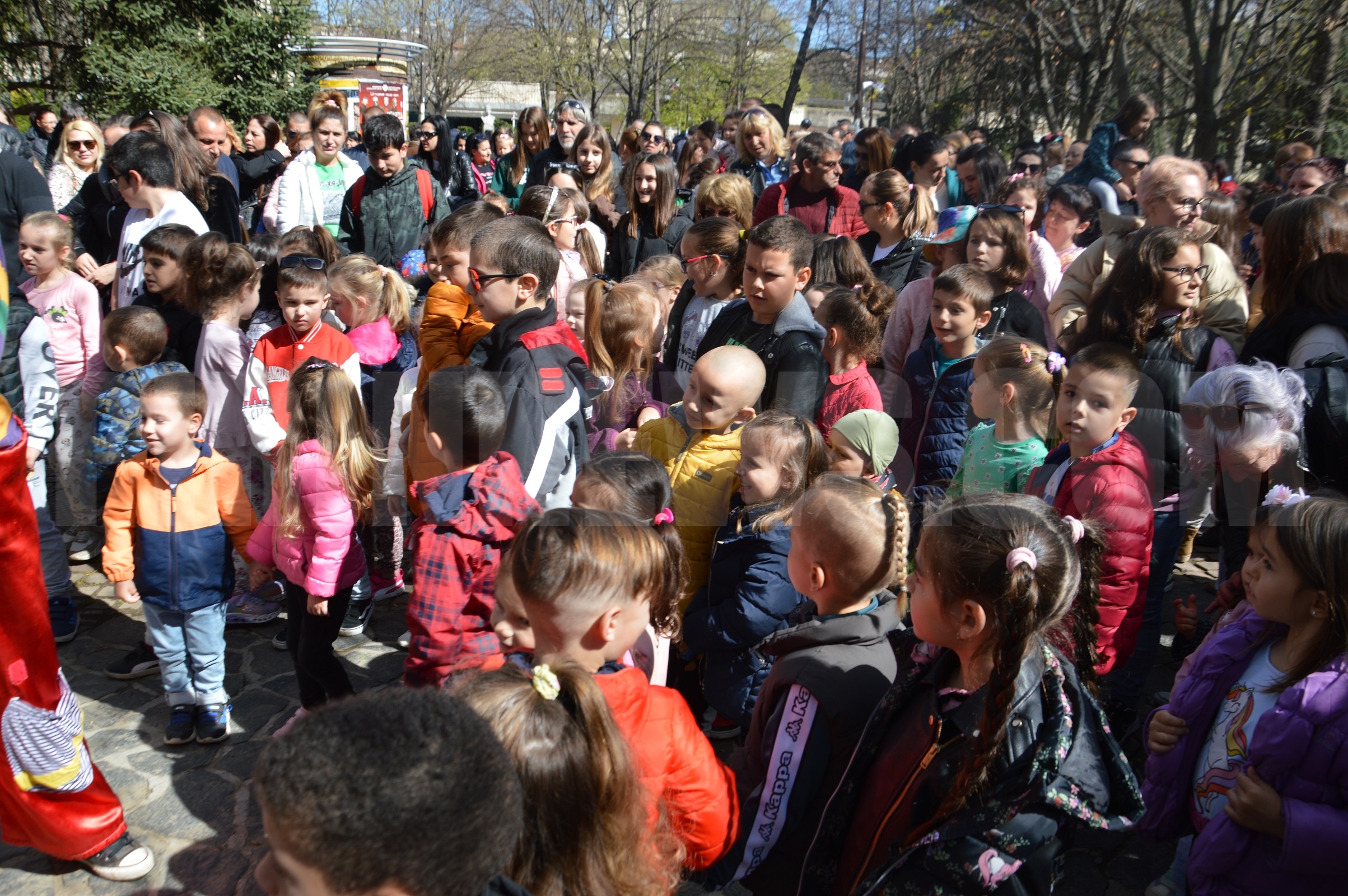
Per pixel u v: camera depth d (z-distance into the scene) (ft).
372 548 12.22
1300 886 5.69
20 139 21.34
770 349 9.20
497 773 3.39
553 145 25.07
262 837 8.73
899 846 4.98
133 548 9.73
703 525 8.34
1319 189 15.08
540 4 93.04
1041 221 20.42
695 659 9.52
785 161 24.48
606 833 4.33
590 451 9.10
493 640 7.50
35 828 7.80
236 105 51.80
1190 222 11.77
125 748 9.96
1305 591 5.76
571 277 13.85
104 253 17.29
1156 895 7.77
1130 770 4.78
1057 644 5.54
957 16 73.36
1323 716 5.59
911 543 7.32
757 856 5.82
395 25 104.83
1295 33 47.55
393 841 3.04
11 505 7.09
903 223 15.03
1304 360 8.55
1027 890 4.54
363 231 19.48
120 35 50.37
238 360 10.06
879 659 6.06
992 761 4.51
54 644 7.59
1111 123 22.49
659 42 87.45
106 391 11.19
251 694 11.04
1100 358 7.18
